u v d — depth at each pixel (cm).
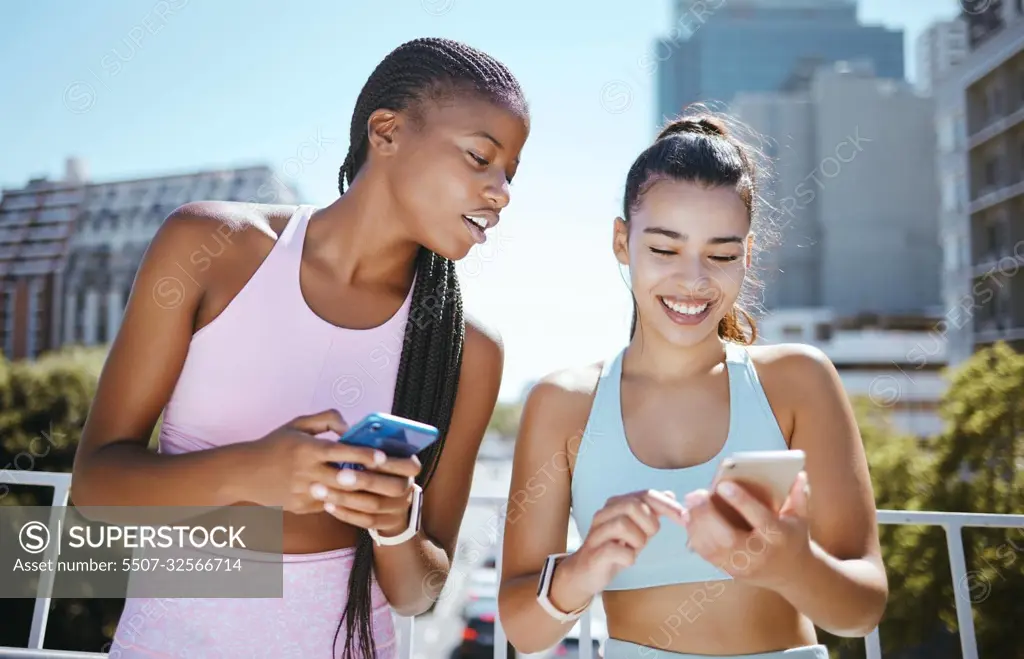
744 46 9094
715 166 155
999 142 3625
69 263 4416
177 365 154
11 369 1700
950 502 936
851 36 8988
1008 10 3603
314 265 163
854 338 5062
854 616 135
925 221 5809
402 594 161
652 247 156
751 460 111
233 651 146
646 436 162
